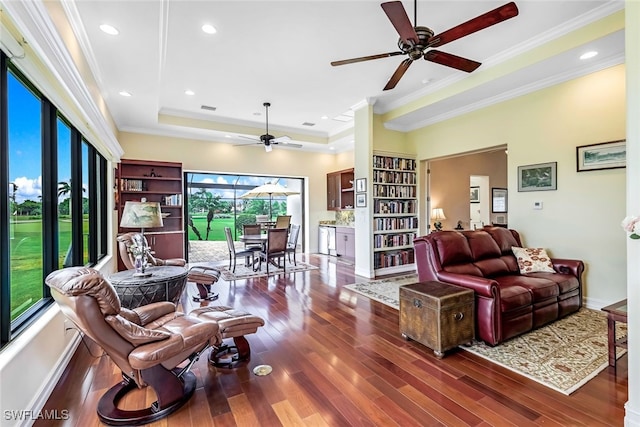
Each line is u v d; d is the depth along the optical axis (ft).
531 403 6.24
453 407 6.15
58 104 8.32
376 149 18.34
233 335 7.71
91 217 12.98
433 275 10.46
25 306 7.19
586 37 9.80
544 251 12.26
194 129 20.12
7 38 5.36
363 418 5.85
